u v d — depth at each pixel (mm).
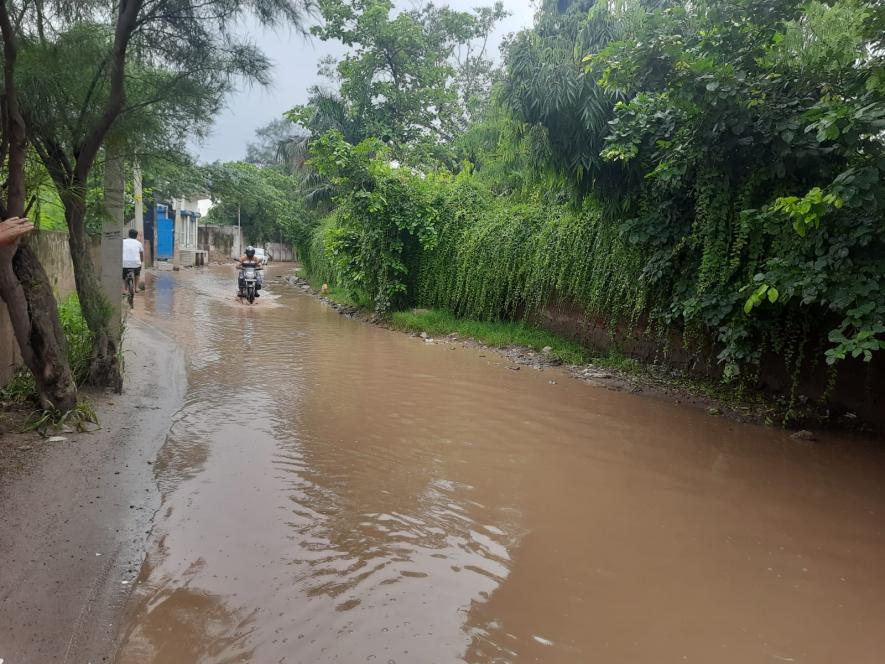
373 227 14055
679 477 4910
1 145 5152
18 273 5184
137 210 17922
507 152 10250
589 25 8289
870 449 5711
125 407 6152
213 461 4895
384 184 13891
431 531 3857
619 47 6383
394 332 12609
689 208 7590
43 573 3143
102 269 6688
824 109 5375
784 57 5984
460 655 2693
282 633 2787
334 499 4266
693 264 7484
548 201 11375
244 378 7863
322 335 11812
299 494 4324
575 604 3135
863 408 6469
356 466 4910
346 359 9375
